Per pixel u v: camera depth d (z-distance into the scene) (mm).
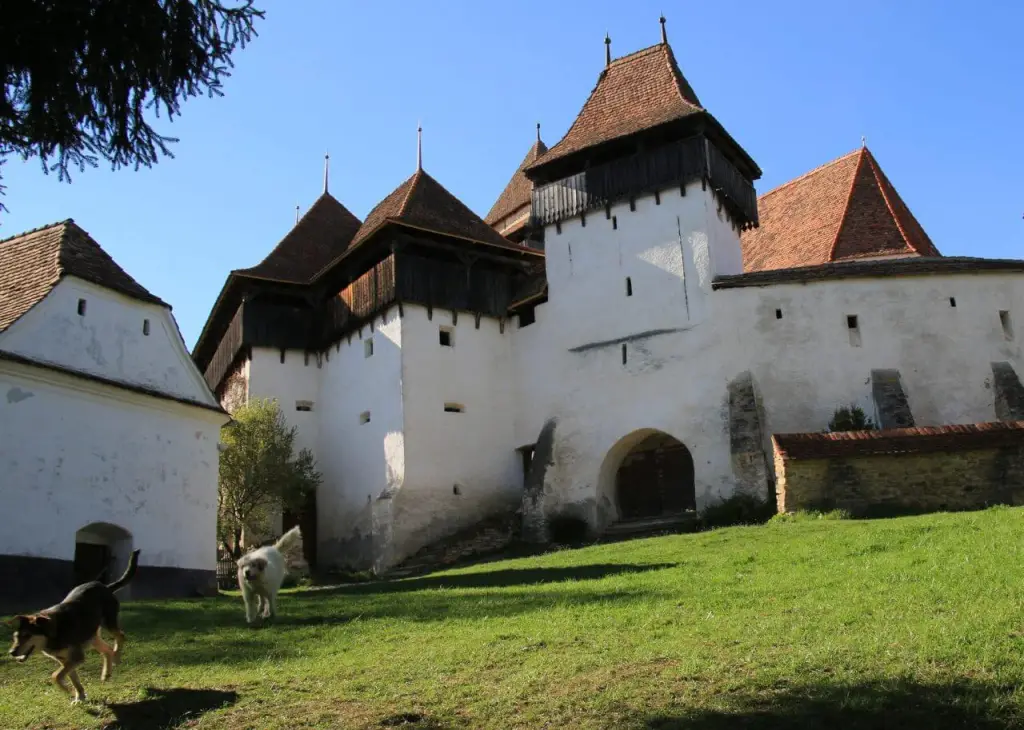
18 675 9781
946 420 25422
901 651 8203
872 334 26188
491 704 7773
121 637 9422
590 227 29984
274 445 28172
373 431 29484
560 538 26938
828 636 9117
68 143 7312
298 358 33000
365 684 8703
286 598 16562
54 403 17156
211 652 10797
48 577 16438
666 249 28266
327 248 35250
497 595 14539
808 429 25609
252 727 7539
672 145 28781
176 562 19531
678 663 8633
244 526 27547
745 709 7152
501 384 30844
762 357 26266
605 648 9508
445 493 28469
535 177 31641
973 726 6441
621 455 28859
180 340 20766
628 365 28125
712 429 26109
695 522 24531
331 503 31109
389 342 29188
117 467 18359
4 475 15969
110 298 19062
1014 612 9164
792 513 21422
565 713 7406
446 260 30953
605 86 32656
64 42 6762
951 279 26469
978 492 20609
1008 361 25766
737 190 30344
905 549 14211
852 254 30375
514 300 31562
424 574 24906
